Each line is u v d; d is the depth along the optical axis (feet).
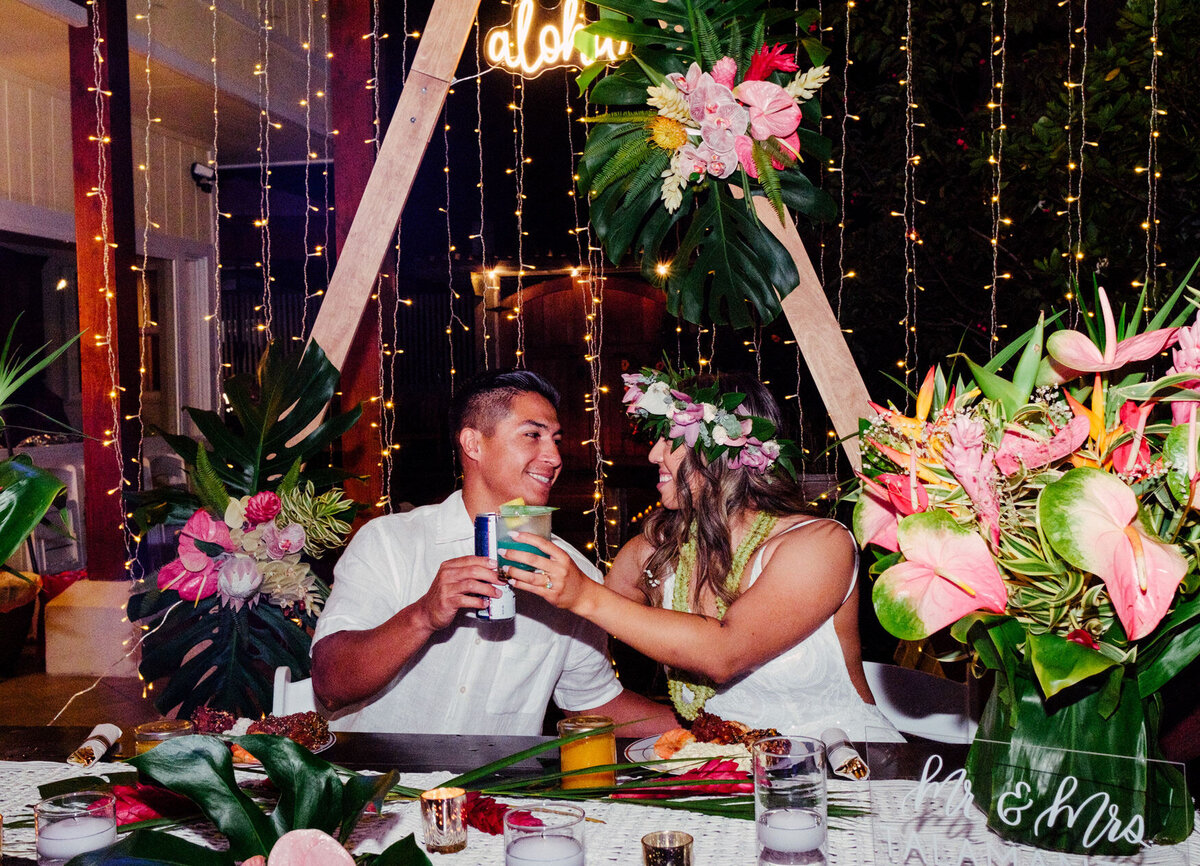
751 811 4.33
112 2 18.12
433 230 39.06
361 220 9.32
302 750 3.20
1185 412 3.37
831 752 5.29
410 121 9.25
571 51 11.77
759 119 7.39
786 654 6.95
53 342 24.41
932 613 3.14
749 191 7.73
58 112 22.84
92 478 18.40
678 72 7.67
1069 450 3.32
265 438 8.85
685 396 6.89
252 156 30.04
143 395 26.63
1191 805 2.93
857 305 18.45
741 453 6.99
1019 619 3.26
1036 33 17.88
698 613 7.14
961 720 6.30
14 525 3.26
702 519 7.09
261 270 34.27
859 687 7.08
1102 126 13.87
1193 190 13.93
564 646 7.69
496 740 6.07
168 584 8.14
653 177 7.84
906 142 17.49
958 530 3.23
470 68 36.78
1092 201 14.64
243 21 24.12
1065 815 2.99
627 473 38.37
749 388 7.31
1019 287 17.17
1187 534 3.39
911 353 18.08
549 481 7.74
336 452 25.22
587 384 39.75
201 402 28.94
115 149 18.16
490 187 38.73
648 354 39.14
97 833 3.92
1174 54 13.25
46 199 22.40
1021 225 16.90
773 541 6.82
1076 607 3.22
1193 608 3.17
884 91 17.80
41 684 17.74
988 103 16.25
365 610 7.57
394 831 4.64
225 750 3.18
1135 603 2.91
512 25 12.10
